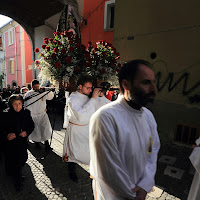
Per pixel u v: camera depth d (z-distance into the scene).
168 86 4.38
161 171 3.08
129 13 5.12
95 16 7.75
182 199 2.38
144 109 1.26
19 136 2.63
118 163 0.99
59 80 2.67
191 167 3.20
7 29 19.23
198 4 3.74
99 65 2.75
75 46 2.62
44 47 2.69
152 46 4.65
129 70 1.02
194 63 3.90
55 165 3.33
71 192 2.56
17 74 18.67
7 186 2.69
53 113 7.72
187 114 4.07
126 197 1.00
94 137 1.04
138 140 1.06
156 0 4.45
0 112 2.71
